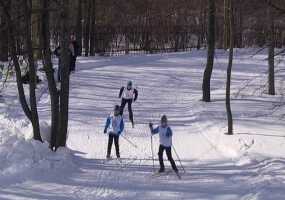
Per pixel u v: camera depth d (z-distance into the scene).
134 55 46.97
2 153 14.79
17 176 13.86
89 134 21.47
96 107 26.20
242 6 24.05
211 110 25.94
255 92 30.58
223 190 13.94
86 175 15.05
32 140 16.03
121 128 17.67
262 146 19.30
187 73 37.75
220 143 20.05
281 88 31.02
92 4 46.19
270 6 20.27
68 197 12.68
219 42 52.72
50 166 14.96
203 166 16.94
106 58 43.62
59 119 17.05
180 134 21.53
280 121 23.52
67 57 16.95
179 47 52.34
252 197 13.02
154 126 22.91
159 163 17.02
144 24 54.84
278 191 13.51
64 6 16.67
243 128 22.14
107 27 48.94
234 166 16.84
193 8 58.25
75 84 31.64
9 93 27.75
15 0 17.34
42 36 16.97
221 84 34.28
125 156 18.25
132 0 55.19
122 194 13.27
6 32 17.81
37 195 12.65
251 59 44.62
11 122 22.16
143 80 34.22
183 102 28.23
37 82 29.92
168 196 13.30
